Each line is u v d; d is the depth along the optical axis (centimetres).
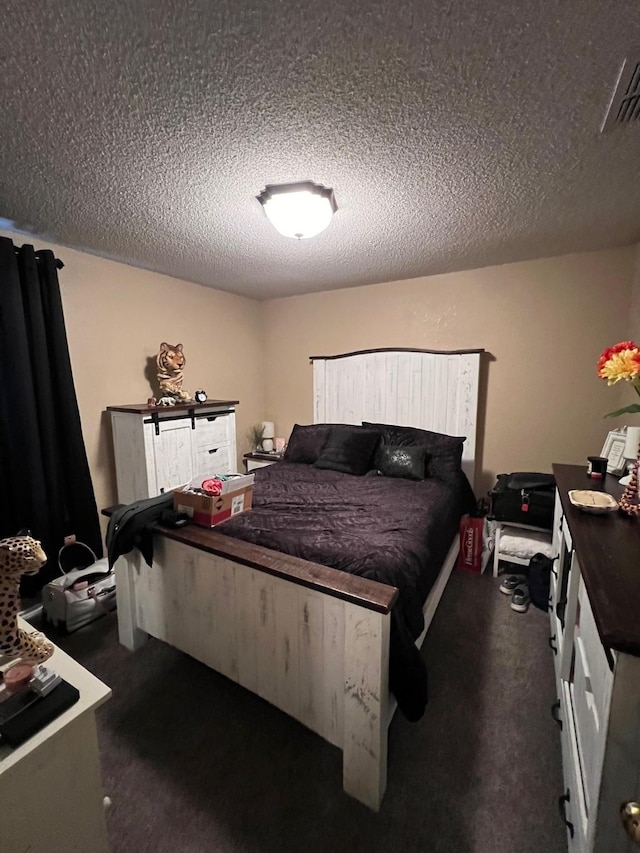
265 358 404
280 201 167
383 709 115
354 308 346
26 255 209
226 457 311
